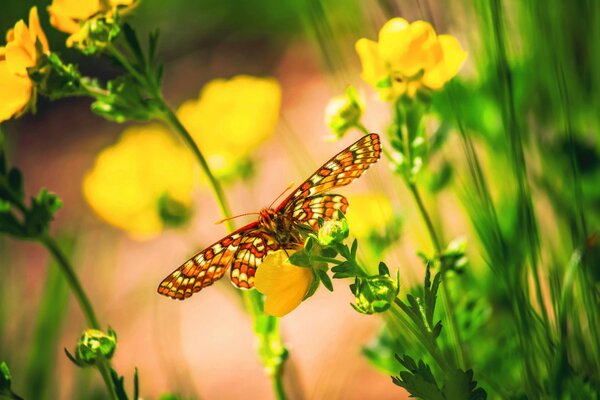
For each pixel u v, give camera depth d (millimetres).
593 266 334
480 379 342
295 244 309
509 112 316
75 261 435
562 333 309
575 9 349
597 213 362
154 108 327
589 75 352
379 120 444
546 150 349
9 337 412
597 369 312
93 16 323
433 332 295
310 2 350
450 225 377
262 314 333
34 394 390
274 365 336
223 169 406
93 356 310
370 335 428
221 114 406
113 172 406
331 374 410
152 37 328
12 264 431
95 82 329
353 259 294
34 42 318
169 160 408
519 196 312
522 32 352
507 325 347
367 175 364
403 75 323
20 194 337
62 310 398
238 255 313
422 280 351
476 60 351
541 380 311
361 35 370
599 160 357
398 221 363
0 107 318
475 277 365
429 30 322
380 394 431
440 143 354
